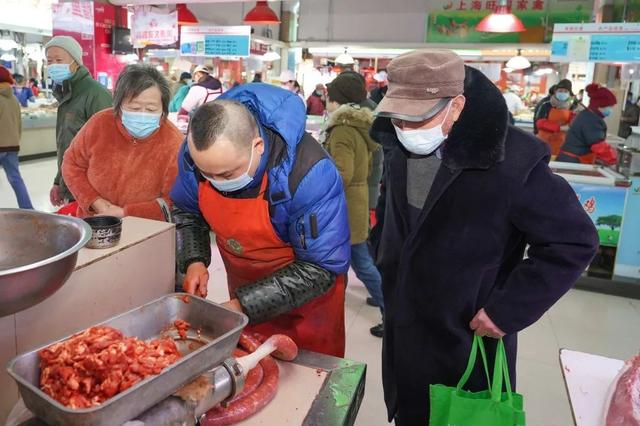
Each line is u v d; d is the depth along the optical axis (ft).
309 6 32.27
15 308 2.31
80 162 6.26
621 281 11.80
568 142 14.51
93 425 2.13
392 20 30.86
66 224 2.95
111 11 18.90
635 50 11.28
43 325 3.23
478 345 4.13
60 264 2.41
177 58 23.98
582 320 10.48
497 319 3.87
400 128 3.96
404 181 4.36
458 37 28.81
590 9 26.45
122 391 2.30
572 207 3.77
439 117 3.76
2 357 3.00
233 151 3.41
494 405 3.63
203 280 4.45
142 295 4.13
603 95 14.01
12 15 29.53
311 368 3.66
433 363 4.38
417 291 4.25
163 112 6.05
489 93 3.77
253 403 3.09
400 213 4.42
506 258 4.16
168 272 4.44
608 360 4.27
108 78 19.06
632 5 14.89
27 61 33.86
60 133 9.54
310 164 4.05
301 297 4.14
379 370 8.39
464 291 4.05
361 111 8.68
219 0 18.65
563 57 11.83
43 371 2.47
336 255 4.22
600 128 13.99
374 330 9.52
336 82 9.40
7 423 2.51
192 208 4.96
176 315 3.28
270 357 3.63
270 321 4.96
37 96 31.99
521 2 27.45
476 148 3.69
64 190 9.70
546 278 3.76
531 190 3.73
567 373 4.09
